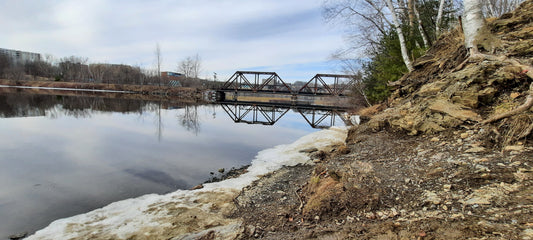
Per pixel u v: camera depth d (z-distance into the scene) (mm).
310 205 4160
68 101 32250
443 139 5602
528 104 4301
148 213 4750
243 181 6547
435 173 4152
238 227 4031
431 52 10031
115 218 4578
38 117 18641
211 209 4891
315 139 12000
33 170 7523
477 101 5680
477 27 6918
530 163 3482
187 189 6227
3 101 28266
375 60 16484
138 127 15727
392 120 7852
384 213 3473
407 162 5098
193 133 14203
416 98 7766
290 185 6000
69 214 4898
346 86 25797
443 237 2488
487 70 5992
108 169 7727
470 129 5266
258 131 15422
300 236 3348
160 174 7344
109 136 12781
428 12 13227
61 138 12031
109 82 73438
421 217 3084
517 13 7668
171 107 29891
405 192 3873
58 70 84812
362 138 8062
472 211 2889
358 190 4086
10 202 5418
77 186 6344
